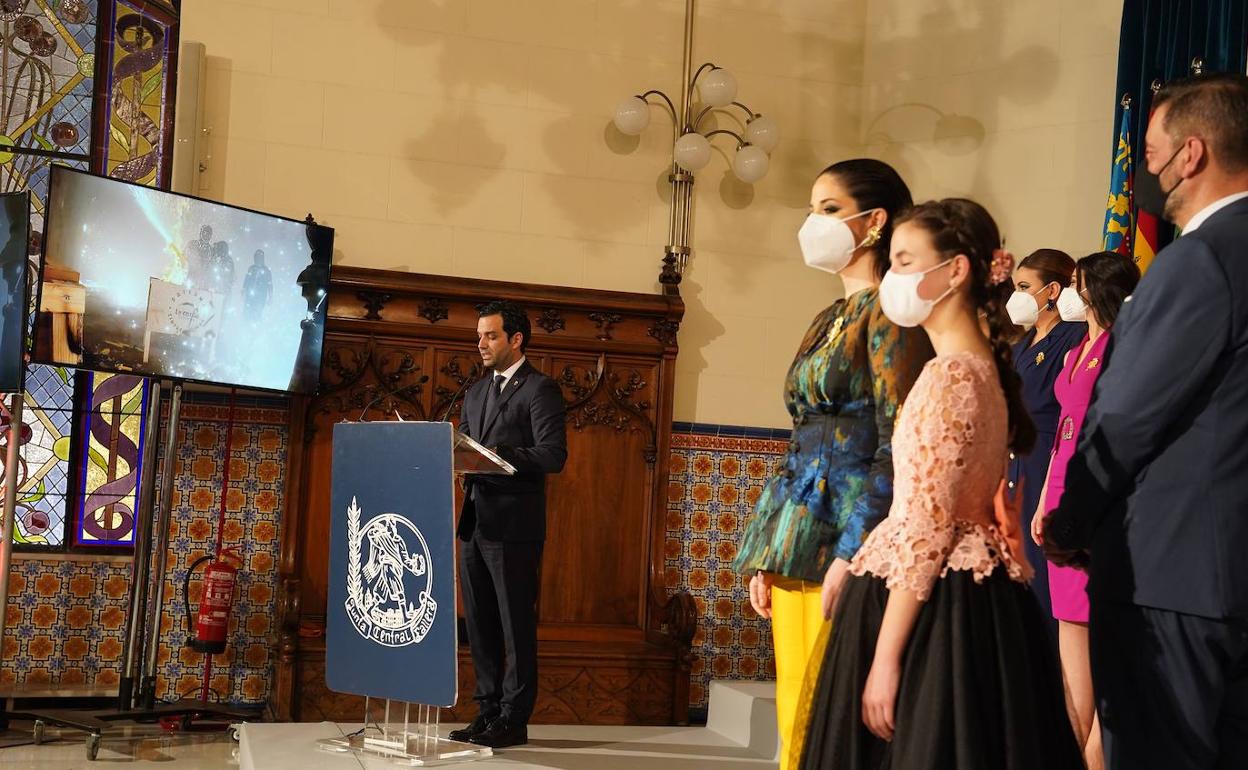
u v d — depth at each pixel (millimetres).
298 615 6078
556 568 6824
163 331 5855
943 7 7230
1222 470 2367
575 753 4926
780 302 7383
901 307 2492
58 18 6719
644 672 6355
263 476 6594
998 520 2445
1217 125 2479
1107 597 2488
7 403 6488
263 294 6164
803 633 2879
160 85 6852
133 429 6625
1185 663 2367
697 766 4816
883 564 2367
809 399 2889
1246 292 2357
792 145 7465
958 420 2340
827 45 7539
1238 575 2340
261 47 6785
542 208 7105
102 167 6734
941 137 7164
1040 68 6793
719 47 7414
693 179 7289
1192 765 2359
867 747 2418
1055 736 2354
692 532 7125
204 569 6477
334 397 6609
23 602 6316
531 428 4992
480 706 5055
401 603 4285
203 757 5453
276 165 6758
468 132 7031
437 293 6699
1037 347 4645
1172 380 2369
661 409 6992
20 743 5602
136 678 5867
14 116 6637
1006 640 2322
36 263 6613
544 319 6906
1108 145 6504
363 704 6027
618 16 7289
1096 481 2471
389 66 6949
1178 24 5750
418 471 4242
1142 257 5695
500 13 7117
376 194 6883
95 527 6539
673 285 7090
